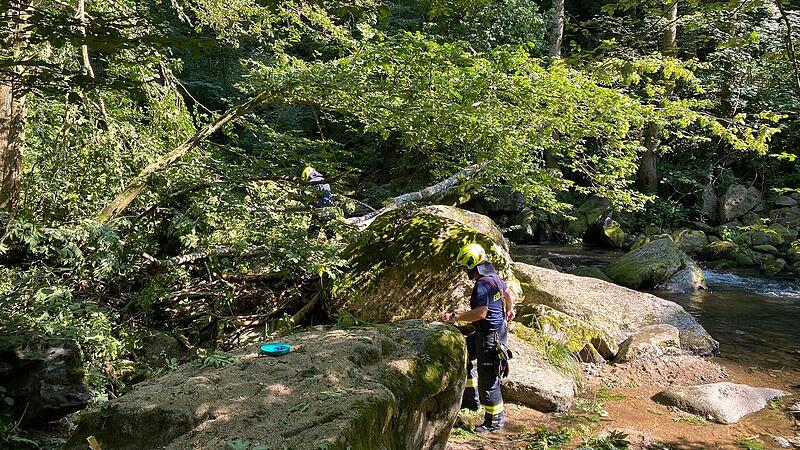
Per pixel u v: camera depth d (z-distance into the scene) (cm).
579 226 1430
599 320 661
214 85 1390
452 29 1341
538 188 766
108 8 575
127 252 514
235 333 572
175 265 546
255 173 542
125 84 250
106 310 481
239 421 222
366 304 575
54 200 507
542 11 1925
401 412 259
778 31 969
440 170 812
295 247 506
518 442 429
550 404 492
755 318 800
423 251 588
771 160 1498
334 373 257
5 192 460
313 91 561
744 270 1124
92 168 536
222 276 584
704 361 619
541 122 658
